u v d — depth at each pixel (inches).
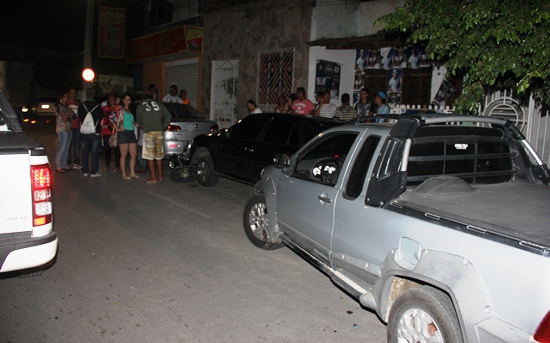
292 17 535.2
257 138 332.8
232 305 179.5
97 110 416.2
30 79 1631.4
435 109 421.7
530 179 174.2
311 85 511.5
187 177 405.1
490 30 216.8
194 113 486.6
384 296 139.7
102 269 209.8
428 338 121.9
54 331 155.9
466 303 109.3
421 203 136.7
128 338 153.0
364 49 519.5
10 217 151.2
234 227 280.5
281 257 232.5
